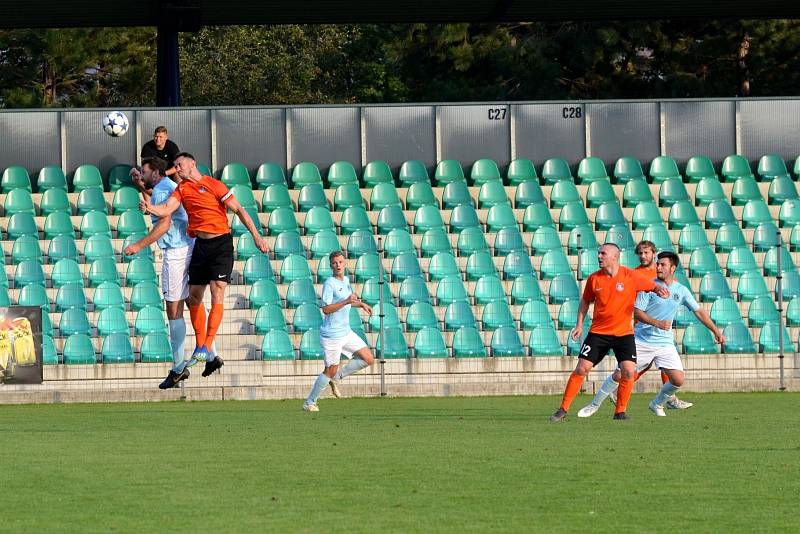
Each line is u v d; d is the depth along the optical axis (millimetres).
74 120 98250
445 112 101188
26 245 87188
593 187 98250
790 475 33469
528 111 101625
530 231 94062
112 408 63969
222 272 46031
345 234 92938
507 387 72625
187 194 45938
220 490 31000
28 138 97812
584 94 159875
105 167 98562
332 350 60375
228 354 79500
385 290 84625
